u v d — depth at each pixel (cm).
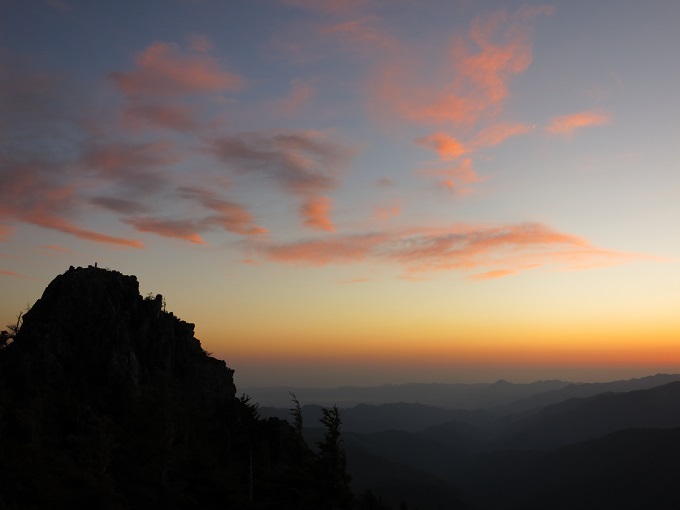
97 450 6600
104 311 9706
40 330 9050
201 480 7575
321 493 6172
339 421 6588
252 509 6950
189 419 9181
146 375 9444
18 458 5853
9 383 7988
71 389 8350
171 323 10862
